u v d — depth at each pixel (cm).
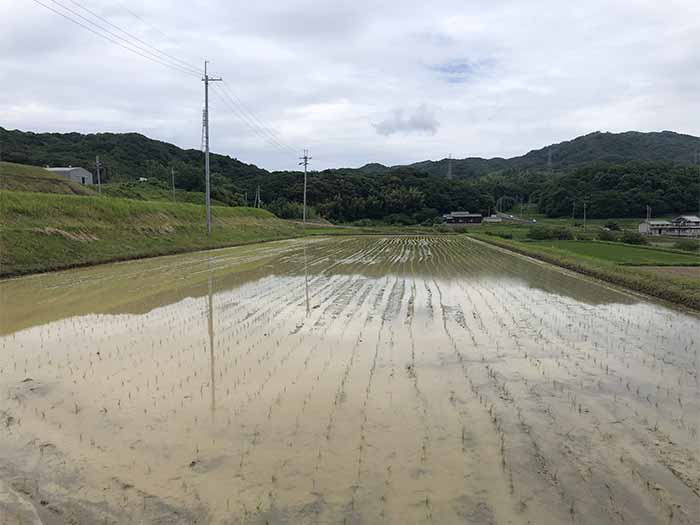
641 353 775
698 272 1755
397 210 8900
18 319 1002
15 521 353
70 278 1612
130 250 2306
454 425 502
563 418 522
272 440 466
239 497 375
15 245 1764
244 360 725
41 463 430
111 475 409
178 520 350
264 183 9338
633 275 1538
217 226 3700
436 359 734
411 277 1723
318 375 656
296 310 1103
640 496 379
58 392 595
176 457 436
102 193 4812
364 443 461
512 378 651
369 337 864
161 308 1121
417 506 365
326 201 8756
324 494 379
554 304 1200
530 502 371
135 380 638
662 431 492
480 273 1858
